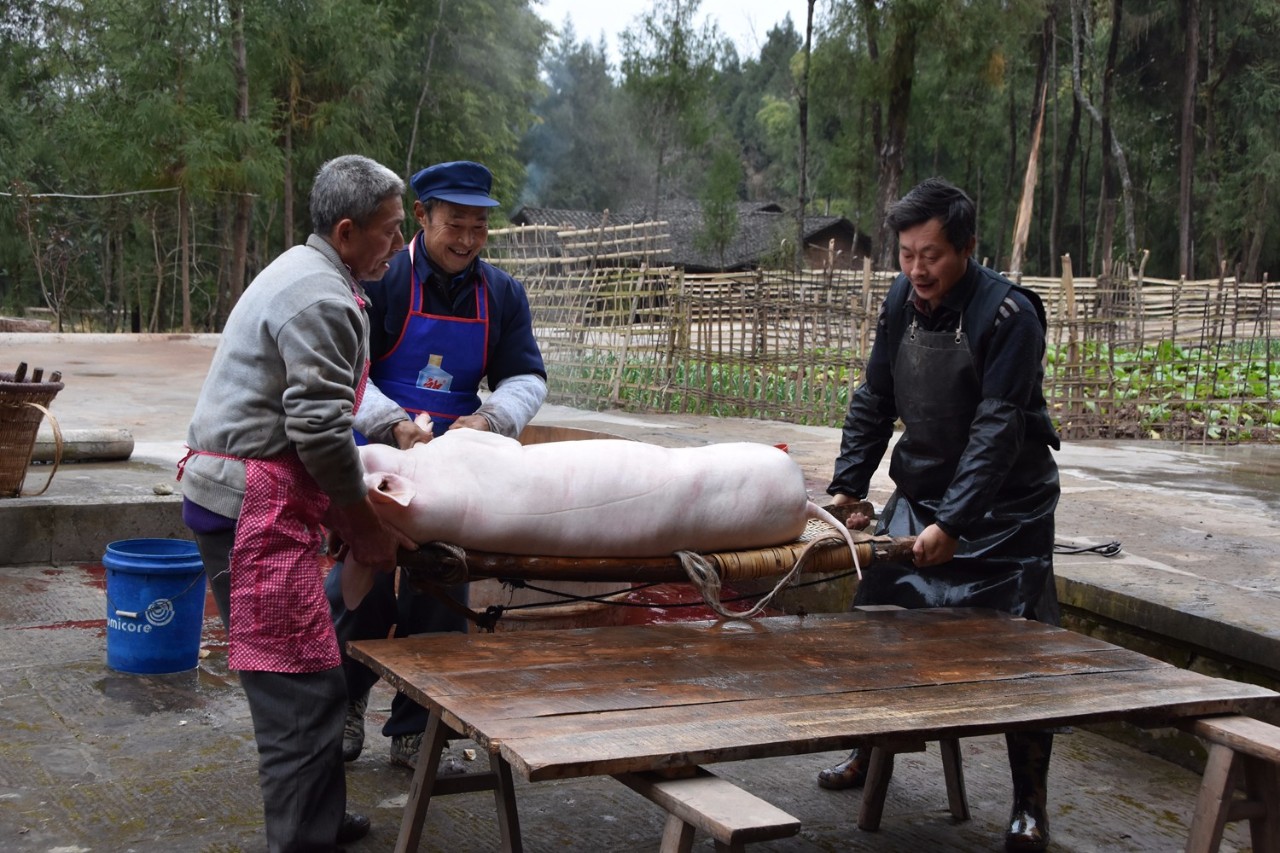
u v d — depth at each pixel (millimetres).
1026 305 3279
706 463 3086
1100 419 11773
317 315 2684
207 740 3875
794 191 57000
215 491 2822
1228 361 13789
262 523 2775
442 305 3637
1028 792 3354
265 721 2811
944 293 3355
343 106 25812
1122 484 8109
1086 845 3439
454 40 32656
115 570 4465
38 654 4695
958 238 3229
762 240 44562
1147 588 4688
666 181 54156
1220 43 43094
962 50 29391
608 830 3375
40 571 6027
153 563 4449
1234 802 2811
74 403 11789
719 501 3041
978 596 3520
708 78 34188
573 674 2621
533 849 3223
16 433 6223
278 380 2771
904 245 3273
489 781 2898
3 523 6043
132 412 11297
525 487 2912
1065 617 4973
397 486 2818
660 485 2994
